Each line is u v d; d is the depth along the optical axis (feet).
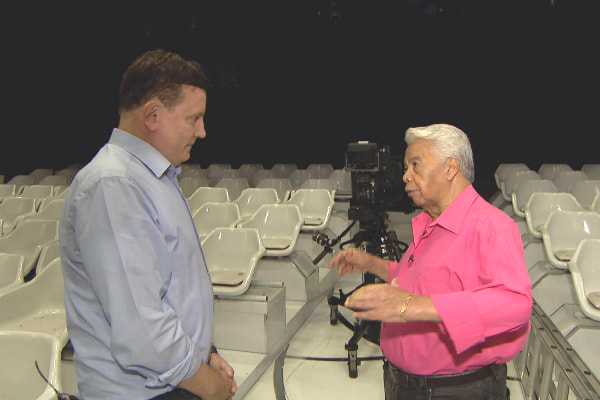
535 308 7.55
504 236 3.84
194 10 31.96
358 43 36.63
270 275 11.98
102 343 3.58
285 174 25.44
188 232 3.77
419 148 4.40
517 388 8.16
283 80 38.52
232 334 9.48
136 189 3.40
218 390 3.86
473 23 33.76
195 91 3.75
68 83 33.76
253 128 39.75
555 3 30.89
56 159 34.76
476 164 37.06
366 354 9.96
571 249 11.05
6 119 32.22
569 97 33.94
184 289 3.72
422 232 4.87
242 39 37.19
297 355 10.00
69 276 3.67
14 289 7.65
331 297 11.41
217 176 25.21
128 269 3.27
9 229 14.17
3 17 29.94
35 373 5.08
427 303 3.55
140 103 3.63
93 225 3.29
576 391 5.01
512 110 35.40
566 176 18.15
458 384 4.30
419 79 36.50
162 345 3.34
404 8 34.12
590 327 8.04
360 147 9.23
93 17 31.37
